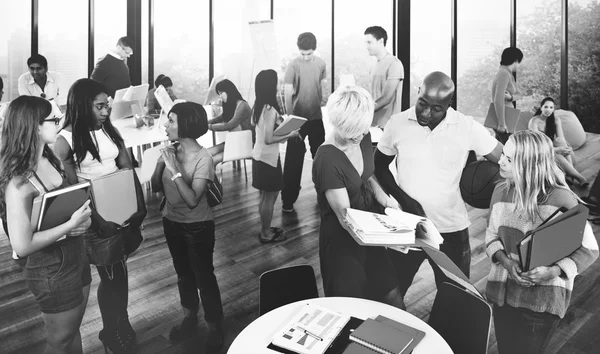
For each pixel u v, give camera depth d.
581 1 5.77
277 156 4.80
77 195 2.45
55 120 2.38
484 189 3.10
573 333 3.37
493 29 6.53
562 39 5.96
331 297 2.46
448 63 6.97
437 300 2.44
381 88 5.74
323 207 2.58
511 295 2.34
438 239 2.29
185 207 3.11
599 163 5.82
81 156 3.02
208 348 3.23
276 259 4.66
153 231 5.35
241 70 8.99
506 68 5.89
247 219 5.75
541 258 2.14
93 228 2.92
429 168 2.94
